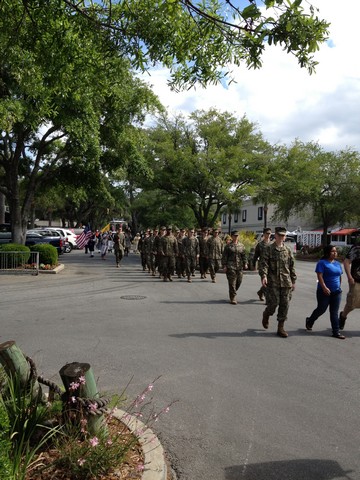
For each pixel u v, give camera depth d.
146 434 3.76
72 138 18.83
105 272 20.09
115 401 4.14
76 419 3.30
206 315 9.94
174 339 7.70
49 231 37.09
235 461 3.80
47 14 5.47
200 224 29.34
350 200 36.81
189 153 26.00
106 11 5.63
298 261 34.16
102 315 9.77
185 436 4.22
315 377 5.85
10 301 11.62
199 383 5.57
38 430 3.42
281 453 3.93
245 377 5.82
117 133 21.06
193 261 17.22
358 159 36.78
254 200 29.98
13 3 5.77
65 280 16.67
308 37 3.89
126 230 34.81
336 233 44.84
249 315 10.03
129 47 5.62
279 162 28.06
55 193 33.25
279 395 5.22
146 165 23.70
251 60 4.56
